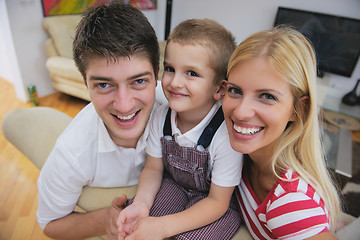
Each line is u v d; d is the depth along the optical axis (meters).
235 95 0.64
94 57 0.63
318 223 0.59
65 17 2.98
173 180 0.96
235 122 0.64
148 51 0.67
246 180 0.84
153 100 0.75
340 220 1.47
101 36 0.61
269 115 0.60
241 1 4.34
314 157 0.68
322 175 0.69
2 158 2.07
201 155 0.81
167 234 0.72
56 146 0.81
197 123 0.84
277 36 0.61
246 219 0.84
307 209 0.60
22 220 1.57
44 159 1.02
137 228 0.71
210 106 0.81
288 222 0.61
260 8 4.22
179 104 0.77
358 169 2.23
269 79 0.58
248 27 4.44
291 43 0.60
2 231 1.49
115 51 0.61
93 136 0.84
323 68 3.87
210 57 0.73
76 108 2.92
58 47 2.88
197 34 0.72
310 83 0.61
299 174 0.67
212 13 4.71
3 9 2.61
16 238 1.46
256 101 0.60
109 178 0.93
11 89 3.32
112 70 0.63
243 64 0.60
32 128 1.12
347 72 3.69
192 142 0.81
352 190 1.92
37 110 1.23
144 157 0.97
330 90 3.82
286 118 0.62
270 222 0.66
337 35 3.63
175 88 0.76
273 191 0.68
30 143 1.08
